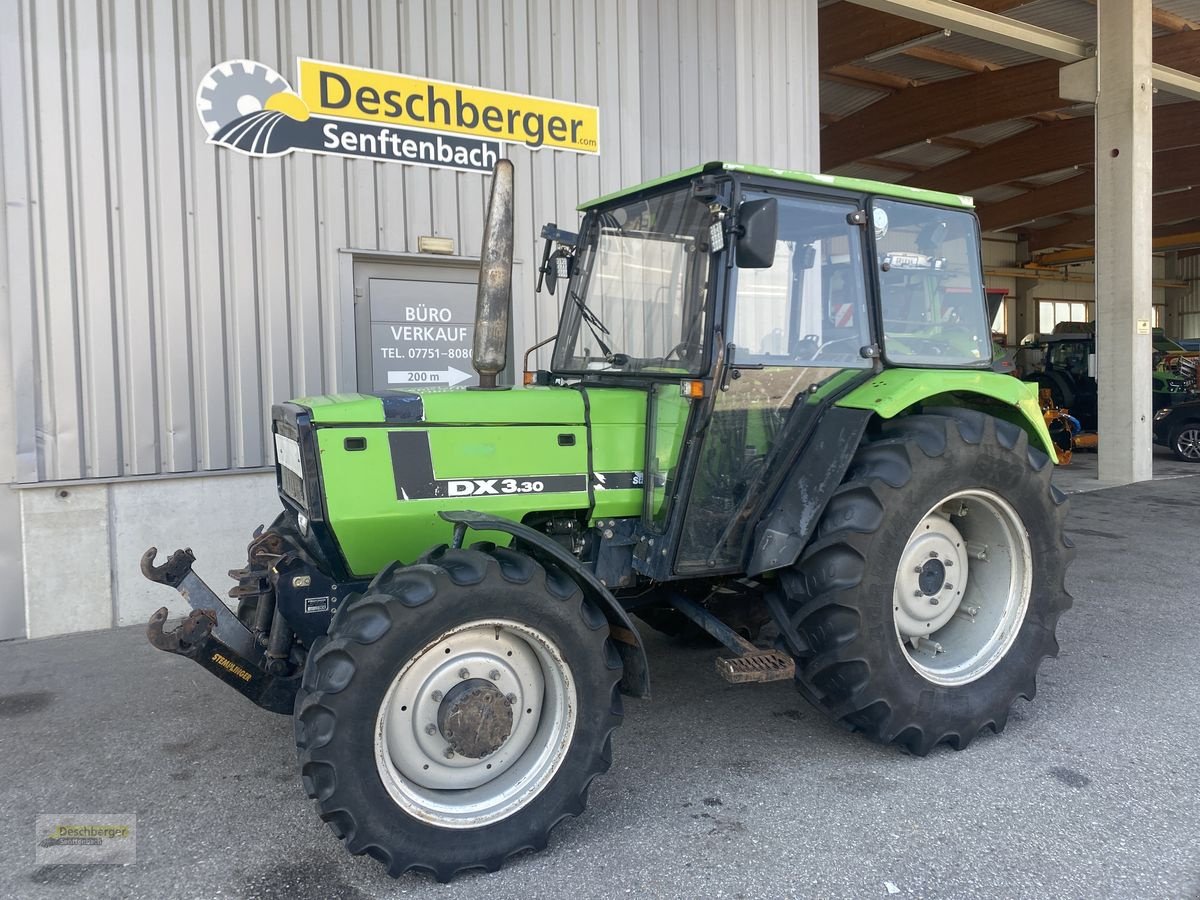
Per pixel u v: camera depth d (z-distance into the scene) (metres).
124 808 3.05
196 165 5.37
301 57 5.63
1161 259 32.00
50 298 5.02
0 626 5.04
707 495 3.19
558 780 2.71
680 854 2.70
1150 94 10.22
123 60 5.14
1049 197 21.30
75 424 5.10
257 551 3.20
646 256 3.43
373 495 2.90
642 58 7.07
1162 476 10.88
